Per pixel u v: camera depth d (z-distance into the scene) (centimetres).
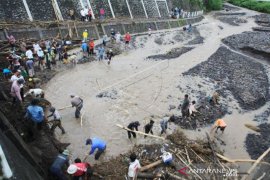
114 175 1312
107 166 1373
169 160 1378
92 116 1833
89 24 3256
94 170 1331
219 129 1889
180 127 1844
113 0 3831
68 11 3209
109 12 3750
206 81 2555
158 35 3975
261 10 6906
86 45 2778
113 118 1844
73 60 2592
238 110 2164
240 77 2722
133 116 1895
